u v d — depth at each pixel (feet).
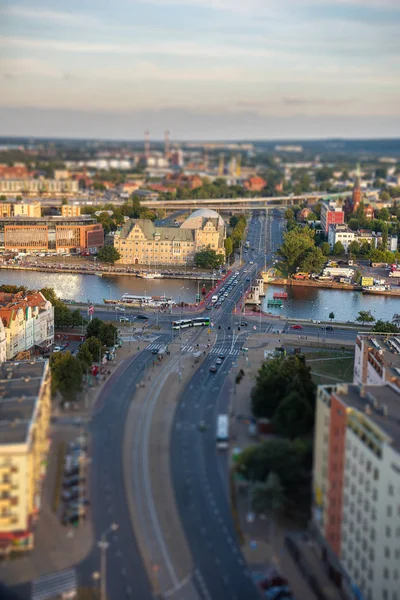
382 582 593.01
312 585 631.97
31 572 636.89
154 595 611.88
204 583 629.51
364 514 618.85
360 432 631.97
